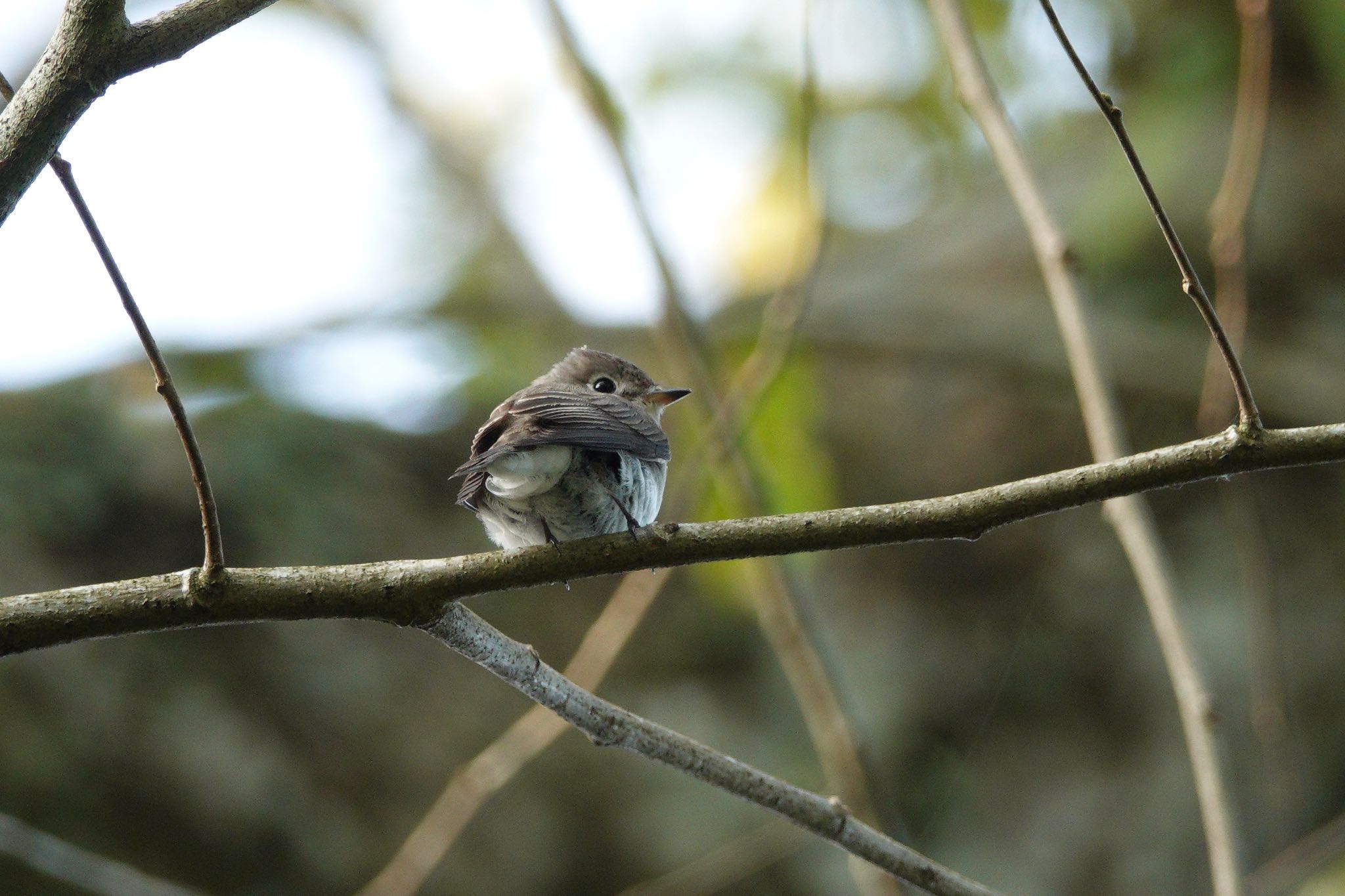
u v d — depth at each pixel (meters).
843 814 5.50
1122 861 11.80
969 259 14.18
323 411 12.42
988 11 11.64
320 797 10.60
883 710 12.72
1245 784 11.55
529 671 5.12
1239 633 11.97
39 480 10.55
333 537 11.54
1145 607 12.52
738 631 13.08
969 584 13.26
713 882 9.91
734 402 7.79
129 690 10.11
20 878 9.12
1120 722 12.36
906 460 13.60
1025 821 12.19
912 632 13.13
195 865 9.98
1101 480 4.76
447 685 11.53
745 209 13.45
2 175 4.25
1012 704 12.65
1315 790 11.44
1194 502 12.73
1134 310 13.16
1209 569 12.43
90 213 4.02
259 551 11.18
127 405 11.45
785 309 7.90
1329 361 12.66
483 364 12.91
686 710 12.58
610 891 11.52
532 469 5.88
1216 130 11.99
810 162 7.95
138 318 4.19
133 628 4.53
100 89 4.34
